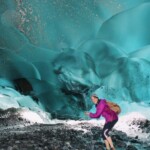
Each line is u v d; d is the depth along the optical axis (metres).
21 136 11.12
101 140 11.73
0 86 25.77
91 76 31.36
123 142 11.86
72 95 28.42
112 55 33.69
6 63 30.05
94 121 17.64
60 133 11.93
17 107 20.02
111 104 9.57
